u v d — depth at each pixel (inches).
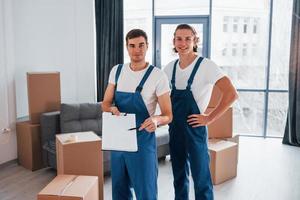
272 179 134.5
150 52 210.2
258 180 133.6
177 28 82.6
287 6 189.8
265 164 153.6
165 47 208.5
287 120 187.6
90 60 199.2
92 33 198.7
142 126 70.9
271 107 203.6
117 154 78.1
